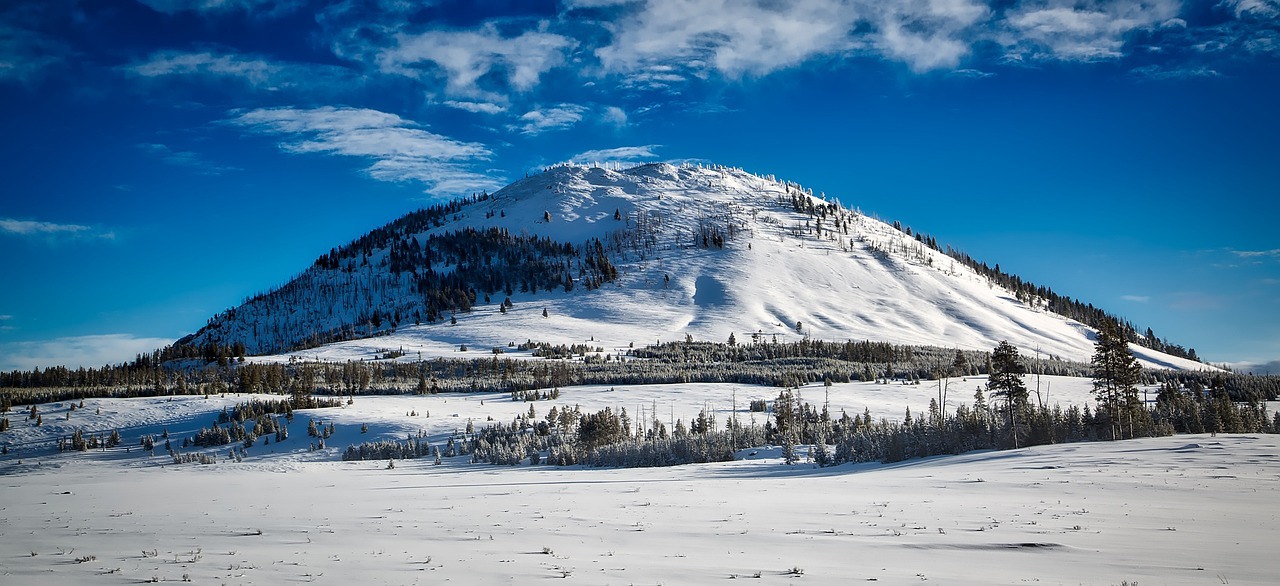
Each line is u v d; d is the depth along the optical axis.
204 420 155.75
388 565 23.59
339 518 41.28
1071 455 61.62
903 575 20.58
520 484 74.19
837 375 197.88
